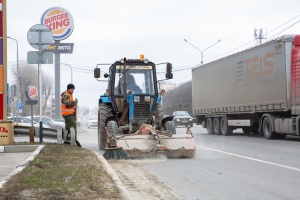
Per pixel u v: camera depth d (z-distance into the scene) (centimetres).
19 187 714
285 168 1120
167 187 870
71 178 827
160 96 1625
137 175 1015
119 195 698
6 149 1465
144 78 1620
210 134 2859
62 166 987
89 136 3005
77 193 693
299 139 2183
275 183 909
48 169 930
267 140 2128
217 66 2725
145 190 834
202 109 2991
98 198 671
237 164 1206
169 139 1323
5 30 1586
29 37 1605
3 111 1575
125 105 1516
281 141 2042
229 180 950
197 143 1969
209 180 952
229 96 2545
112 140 1309
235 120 2536
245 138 2325
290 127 1967
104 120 1647
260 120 2295
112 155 1280
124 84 1535
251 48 2281
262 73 2167
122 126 1501
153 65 1630
